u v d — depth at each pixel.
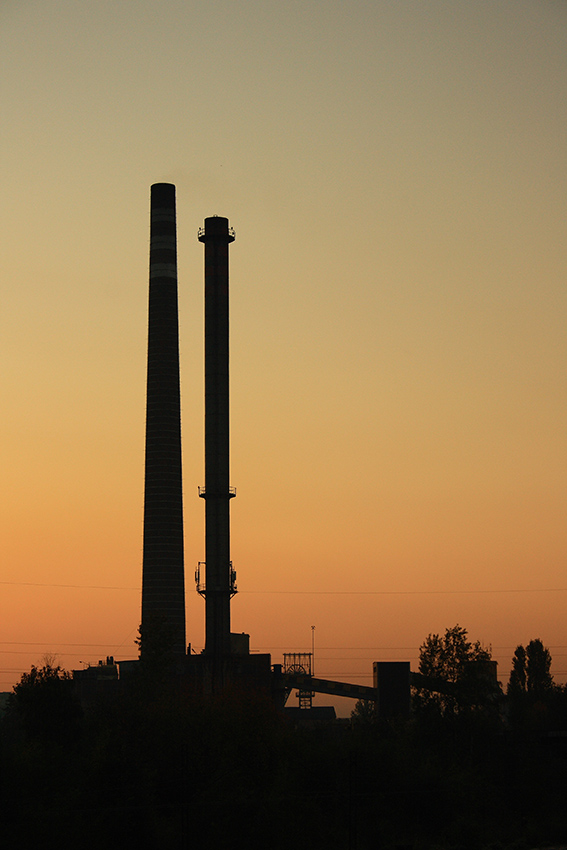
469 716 94.88
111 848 61.25
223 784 70.25
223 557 126.62
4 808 60.28
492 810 81.75
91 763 66.25
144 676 103.44
